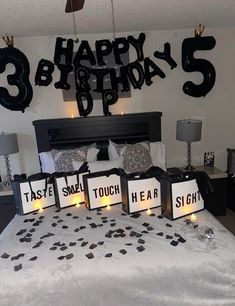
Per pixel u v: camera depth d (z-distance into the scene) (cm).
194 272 144
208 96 345
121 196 215
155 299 144
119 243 163
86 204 215
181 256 149
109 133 331
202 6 245
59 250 160
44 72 320
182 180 189
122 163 273
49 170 294
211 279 145
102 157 321
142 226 184
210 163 342
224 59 336
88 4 222
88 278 142
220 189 317
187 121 323
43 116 336
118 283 142
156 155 313
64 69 317
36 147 344
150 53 329
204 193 199
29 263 150
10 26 271
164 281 144
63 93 331
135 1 222
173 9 249
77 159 288
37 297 141
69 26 285
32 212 214
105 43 312
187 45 312
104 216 202
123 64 328
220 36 329
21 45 319
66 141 328
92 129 329
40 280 142
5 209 302
